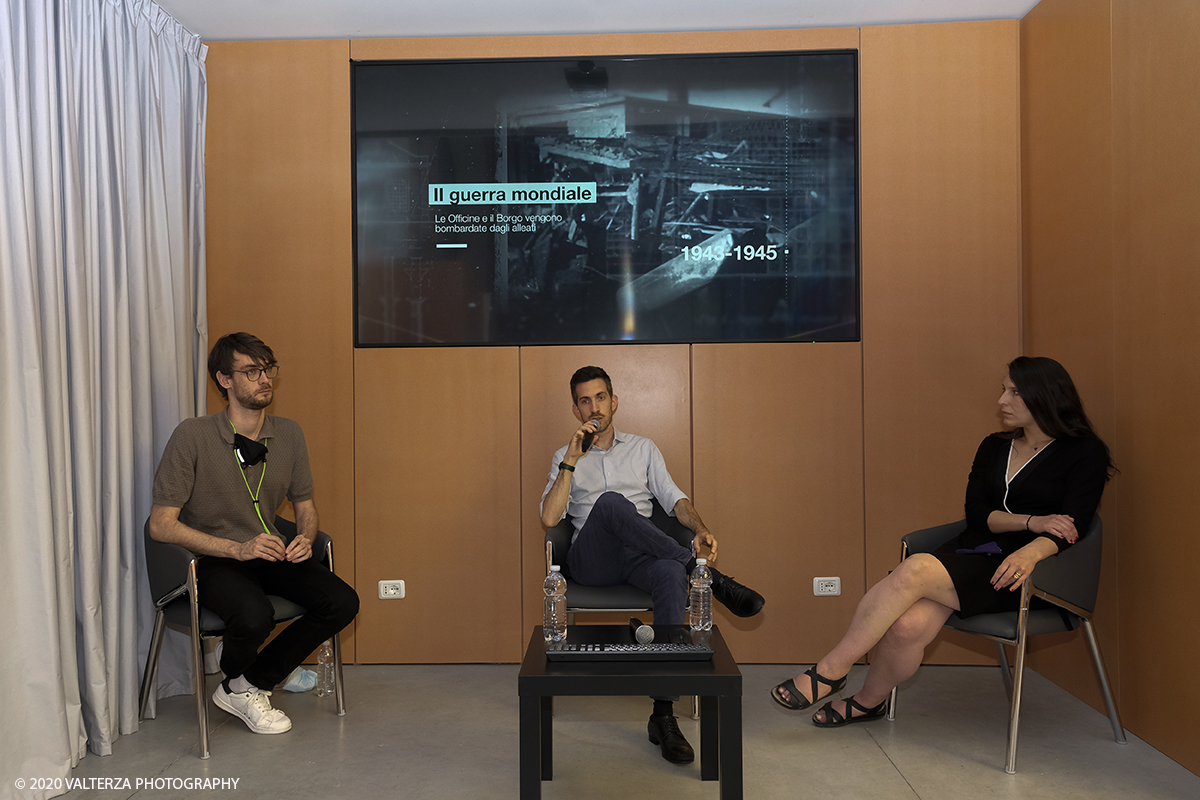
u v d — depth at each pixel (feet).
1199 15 7.77
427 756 8.27
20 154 7.61
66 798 7.34
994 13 11.38
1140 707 8.65
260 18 11.18
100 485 8.98
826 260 11.61
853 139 11.61
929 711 9.53
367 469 11.67
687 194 11.68
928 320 11.52
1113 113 9.23
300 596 9.00
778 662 11.53
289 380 11.70
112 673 8.82
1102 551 8.98
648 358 11.65
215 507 9.12
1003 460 9.16
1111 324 9.30
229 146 11.74
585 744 8.56
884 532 11.48
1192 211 7.89
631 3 10.98
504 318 11.71
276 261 11.73
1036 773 7.76
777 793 7.32
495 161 11.71
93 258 8.93
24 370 7.62
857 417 11.55
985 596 8.11
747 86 11.66
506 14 11.21
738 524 11.58
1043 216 10.86
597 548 9.20
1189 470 7.89
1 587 7.40
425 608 11.62
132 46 9.80
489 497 11.64
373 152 11.74
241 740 8.79
